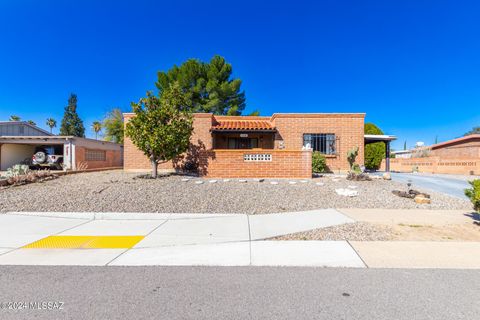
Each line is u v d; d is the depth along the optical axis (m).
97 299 3.23
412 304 3.10
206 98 28.53
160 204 8.34
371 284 3.59
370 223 6.46
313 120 16.66
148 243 5.34
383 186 10.99
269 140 17.50
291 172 12.87
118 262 4.39
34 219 7.25
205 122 16.36
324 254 4.69
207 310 2.99
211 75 27.88
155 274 3.93
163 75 27.89
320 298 3.24
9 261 4.45
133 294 3.35
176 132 12.10
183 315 2.89
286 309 3.00
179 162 16.05
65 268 4.16
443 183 12.50
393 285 3.56
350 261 4.37
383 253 4.70
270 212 7.74
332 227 6.20
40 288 3.50
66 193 9.46
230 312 2.95
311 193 9.66
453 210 7.74
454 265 4.19
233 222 6.79
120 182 11.20
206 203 8.46
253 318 2.83
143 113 11.98
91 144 23.61
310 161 12.88
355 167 13.79
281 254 4.71
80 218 7.40
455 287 3.50
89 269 4.12
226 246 5.15
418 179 13.87
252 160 12.91
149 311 2.97
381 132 22.72
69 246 5.20
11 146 24.09
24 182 11.21
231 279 3.76
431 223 6.46
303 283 3.63
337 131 16.66
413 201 8.74
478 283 3.60
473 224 6.37
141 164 16.09
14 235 5.89
